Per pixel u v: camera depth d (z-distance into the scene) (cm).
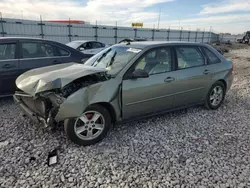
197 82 407
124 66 330
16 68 471
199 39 4466
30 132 341
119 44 414
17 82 336
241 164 265
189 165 262
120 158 274
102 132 314
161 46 370
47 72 328
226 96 567
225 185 228
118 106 321
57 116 274
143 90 337
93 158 273
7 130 347
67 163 262
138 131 352
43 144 305
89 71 297
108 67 346
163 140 324
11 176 238
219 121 401
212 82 435
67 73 296
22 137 325
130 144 310
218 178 239
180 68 384
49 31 2297
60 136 329
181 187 224
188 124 384
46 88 272
